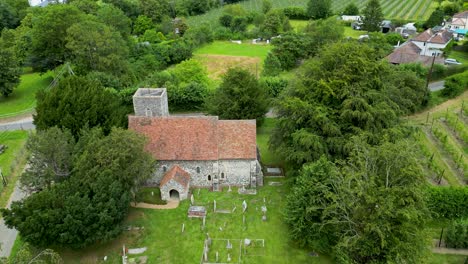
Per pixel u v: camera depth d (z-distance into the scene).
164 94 64.62
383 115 55.50
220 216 54.50
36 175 51.78
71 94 63.12
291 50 123.88
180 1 195.00
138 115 63.69
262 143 73.56
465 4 174.50
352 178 43.31
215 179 59.16
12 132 78.75
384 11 185.38
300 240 48.78
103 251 49.06
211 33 152.12
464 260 47.28
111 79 92.06
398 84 78.50
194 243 50.12
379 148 44.56
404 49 113.19
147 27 156.75
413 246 40.72
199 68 100.19
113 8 133.00
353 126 55.72
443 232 51.06
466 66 106.06
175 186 56.50
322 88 57.47
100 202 46.72
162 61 129.25
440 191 53.34
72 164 53.09
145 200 57.34
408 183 42.03
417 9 186.75
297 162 55.53
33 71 117.75
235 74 73.69
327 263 47.16
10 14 147.50
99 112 62.81
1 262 38.28
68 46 95.25
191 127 59.47
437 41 123.25
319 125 56.78
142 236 51.25
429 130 78.88
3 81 90.69
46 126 60.84
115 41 102.31
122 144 51.47
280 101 61.41
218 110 73.31
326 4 175.50
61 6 108.25
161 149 58.56
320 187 46.28
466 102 91.38
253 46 147.00
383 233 40.53
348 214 44.31
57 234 44.78
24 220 44.59
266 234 51.50
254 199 57.66
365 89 56.84
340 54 60.41
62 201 46.28
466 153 70.44
